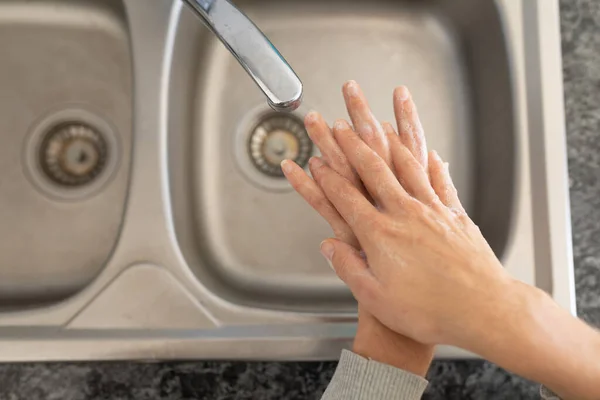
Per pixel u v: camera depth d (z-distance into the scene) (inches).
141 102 21.3
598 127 21.3
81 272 22.9
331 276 22.7
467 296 14.0
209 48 24.5
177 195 22.0
